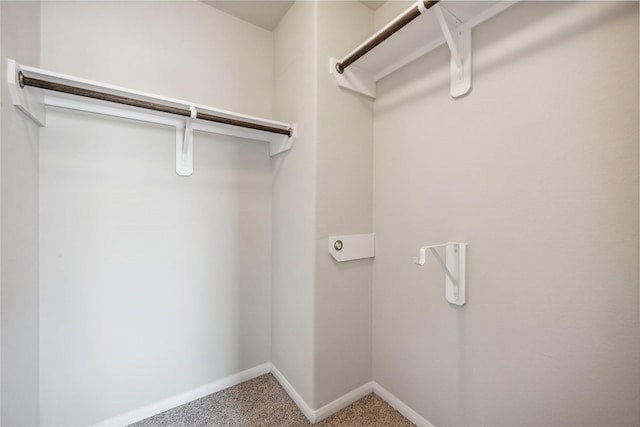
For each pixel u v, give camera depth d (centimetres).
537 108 87
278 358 160
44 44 109
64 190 112
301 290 137
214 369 150
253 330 162
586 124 77
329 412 133
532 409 89
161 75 134
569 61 80
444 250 114
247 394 148
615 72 72
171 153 136
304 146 135
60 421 113
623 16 71
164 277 135
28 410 98
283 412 135
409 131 129
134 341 128
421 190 124
